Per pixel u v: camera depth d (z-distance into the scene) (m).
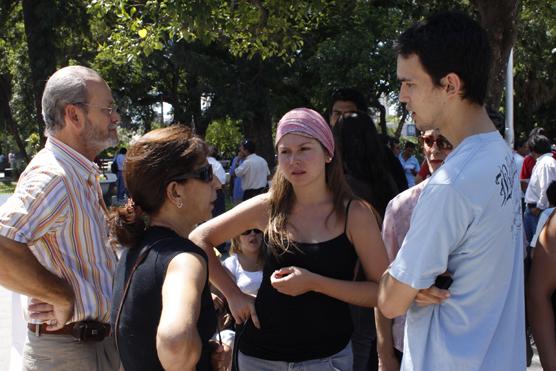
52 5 19.27
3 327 6.59
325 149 2.74
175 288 1.93
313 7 6.93
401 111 19.03
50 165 2.82
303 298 2.66
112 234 2.26
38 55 19.70
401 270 1.96
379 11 17.80
